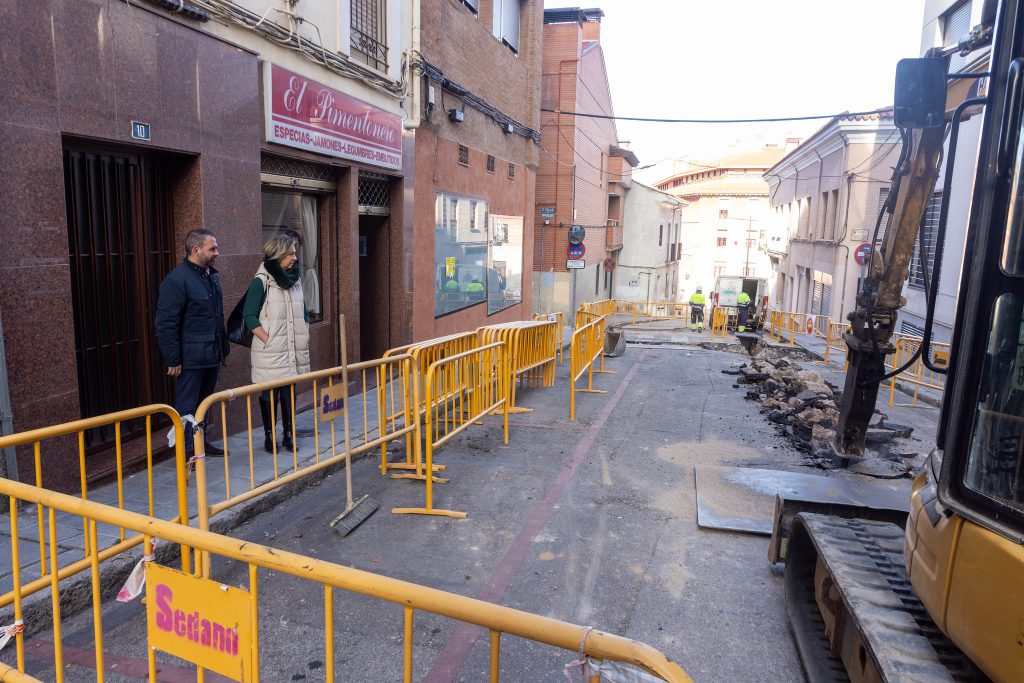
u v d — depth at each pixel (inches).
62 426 143.6
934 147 215.5
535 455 291.9
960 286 103.4
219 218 263.0
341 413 218.1
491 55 609.9
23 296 186.9
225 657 90.5
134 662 139.3
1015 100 87.7
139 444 240.7
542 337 439.8
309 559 85.4
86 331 221.3
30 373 189.8
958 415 94.3
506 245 697.0
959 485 92.9
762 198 2640.3
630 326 1262.3
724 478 260.7
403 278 438.6
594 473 269.7
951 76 139.0
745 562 195.5
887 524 150.1
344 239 370.0
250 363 277.1
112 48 212.4
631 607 169.6
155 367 251.4
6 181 180.7
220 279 265.6
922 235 122.5
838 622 137.5
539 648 149.8
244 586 173.2
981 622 84.2
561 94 1078.4
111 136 213.6
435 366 223.9
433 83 469.4
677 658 149.1
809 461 294.2
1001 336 89.5
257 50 281.3
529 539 205.9
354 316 378.3
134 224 239.9
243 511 208.1
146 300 246.4
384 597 81.4
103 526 182.9
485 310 631.2
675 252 2011.6
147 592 96.1
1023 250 88.3
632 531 214.7
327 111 332.2
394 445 291.1
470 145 568.7
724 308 1191.6
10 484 110.7
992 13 160.7
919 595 102.5
